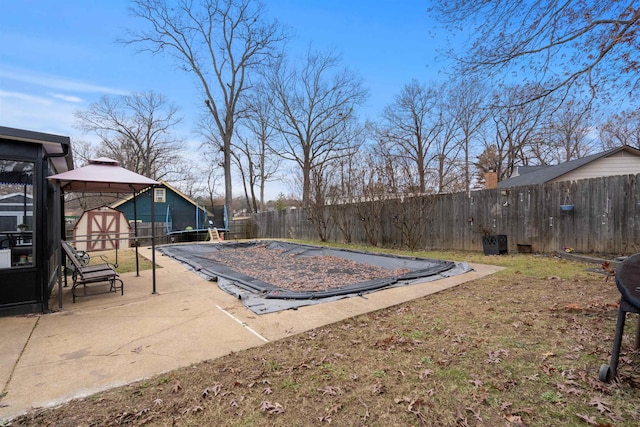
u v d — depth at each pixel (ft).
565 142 64.39
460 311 12.49
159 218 59.57
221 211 65.10
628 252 21.24
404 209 33.83
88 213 34.53
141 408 6.70
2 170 13.52
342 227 41.78
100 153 84.17
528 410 6.20
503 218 27.71
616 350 6.93
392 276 19.27
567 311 11.60
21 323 12.18
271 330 11.08
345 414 6.36
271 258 30.37
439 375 7.68
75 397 7.16
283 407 6.62
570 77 14.82
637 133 55.98
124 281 19.89
